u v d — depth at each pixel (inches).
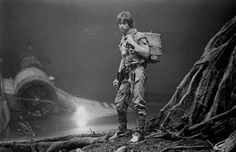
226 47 303.9
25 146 289.7
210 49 319.6
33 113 536.4
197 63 316.2
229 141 224.4
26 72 554.6
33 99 536.4
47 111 542.3
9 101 534.9
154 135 274.8
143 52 257.8
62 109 561.3
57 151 277.1
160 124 318.3
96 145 262.7
